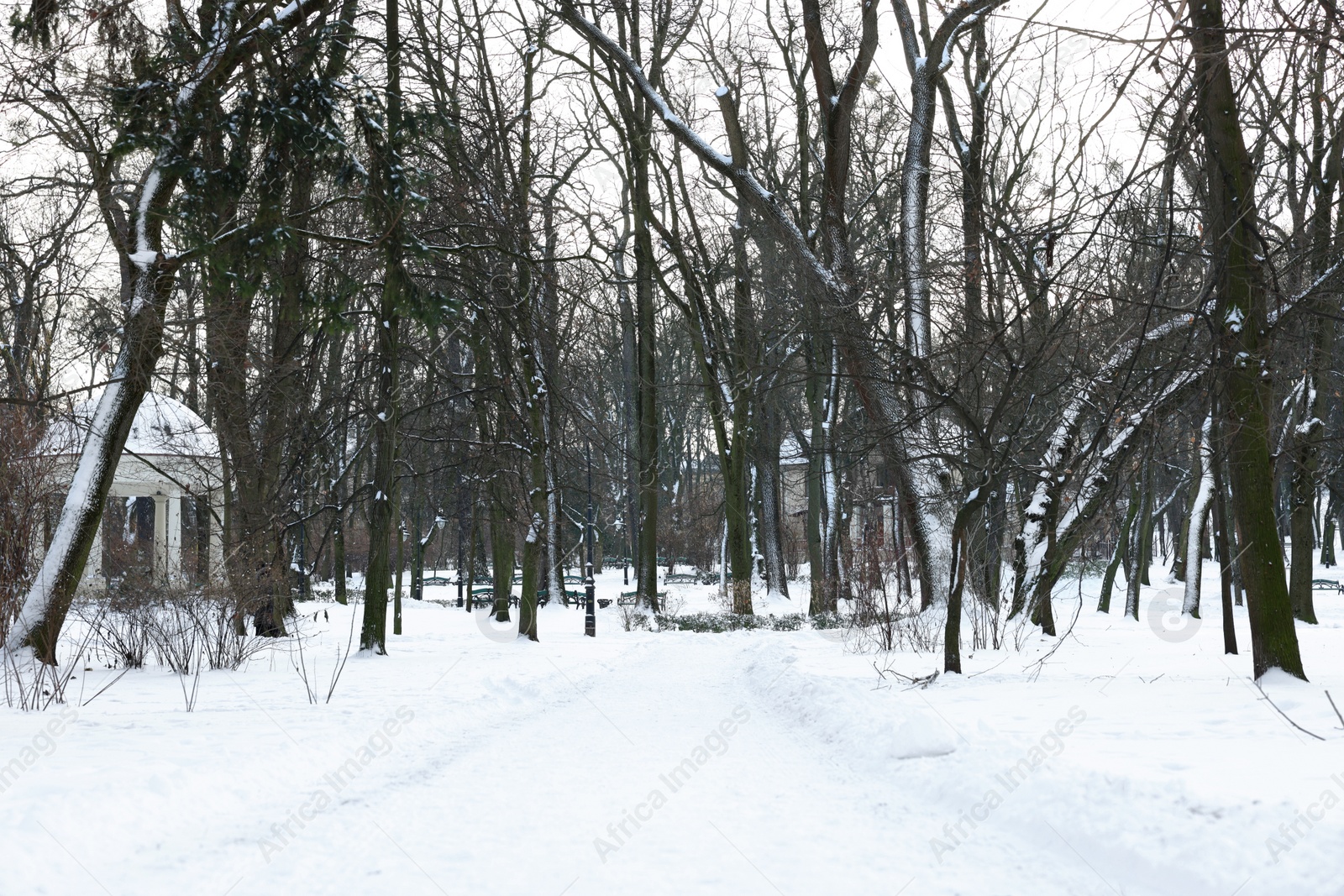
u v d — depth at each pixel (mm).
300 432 27266
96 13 15078
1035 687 12898
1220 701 10930
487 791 7742
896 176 31531
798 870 5586
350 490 45406
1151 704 10922
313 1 17266
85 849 5840
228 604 18125
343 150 17062
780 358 35531
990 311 15484
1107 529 21500
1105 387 15477
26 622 15984
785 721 12008
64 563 16266
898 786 7891
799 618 35500
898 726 9188
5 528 16359
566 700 14438
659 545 74875
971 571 19906
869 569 21828
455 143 21250
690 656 23203
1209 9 11047
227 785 7508
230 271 16438
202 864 5770
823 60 24094
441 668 18453
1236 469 12281
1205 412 17000
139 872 5625
